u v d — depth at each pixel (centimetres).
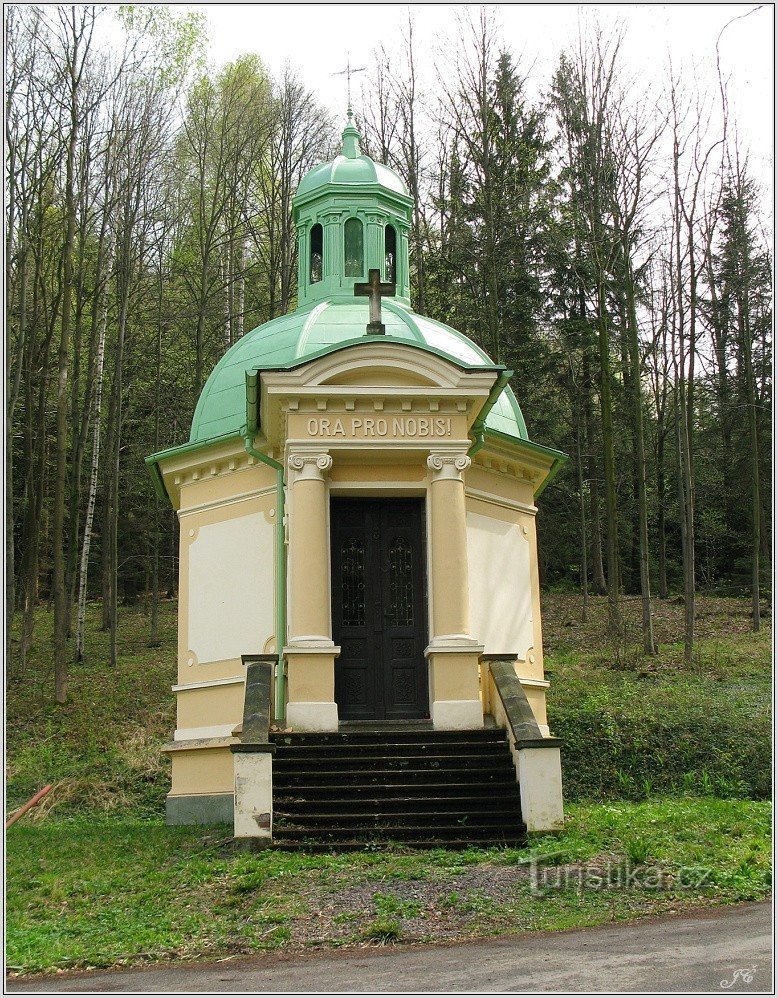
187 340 4162
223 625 1850
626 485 4228
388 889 1070
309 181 2234
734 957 819
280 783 1338
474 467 1873
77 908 1086
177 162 4253
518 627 1906
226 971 864
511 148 3575
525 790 1303
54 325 3516
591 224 3378
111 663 3042
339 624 1656
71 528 3322
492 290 3334
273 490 1823
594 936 912
